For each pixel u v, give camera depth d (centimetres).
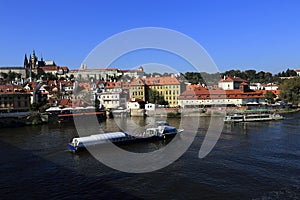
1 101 13088
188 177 4547
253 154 5878
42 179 4534
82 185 4275
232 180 4391
